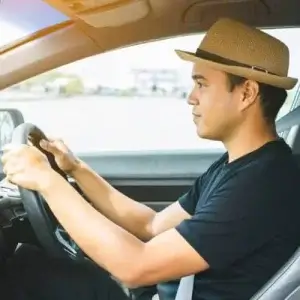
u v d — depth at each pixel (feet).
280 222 4.58
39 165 4.98
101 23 6.58
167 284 6.01
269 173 4.67
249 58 4.89
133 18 6.63
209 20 6.98
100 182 6.86
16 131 6.05
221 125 4.98
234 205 4.56
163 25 6.99
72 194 4.84
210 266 4.53
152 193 9.78
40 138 6.50
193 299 4.95
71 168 6.72
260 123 4.94
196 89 5.11
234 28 5.01
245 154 4.88
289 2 6.95
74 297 7.42
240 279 4.69
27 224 7.16
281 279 3.59
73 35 7.09
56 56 7.20
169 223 6.48
